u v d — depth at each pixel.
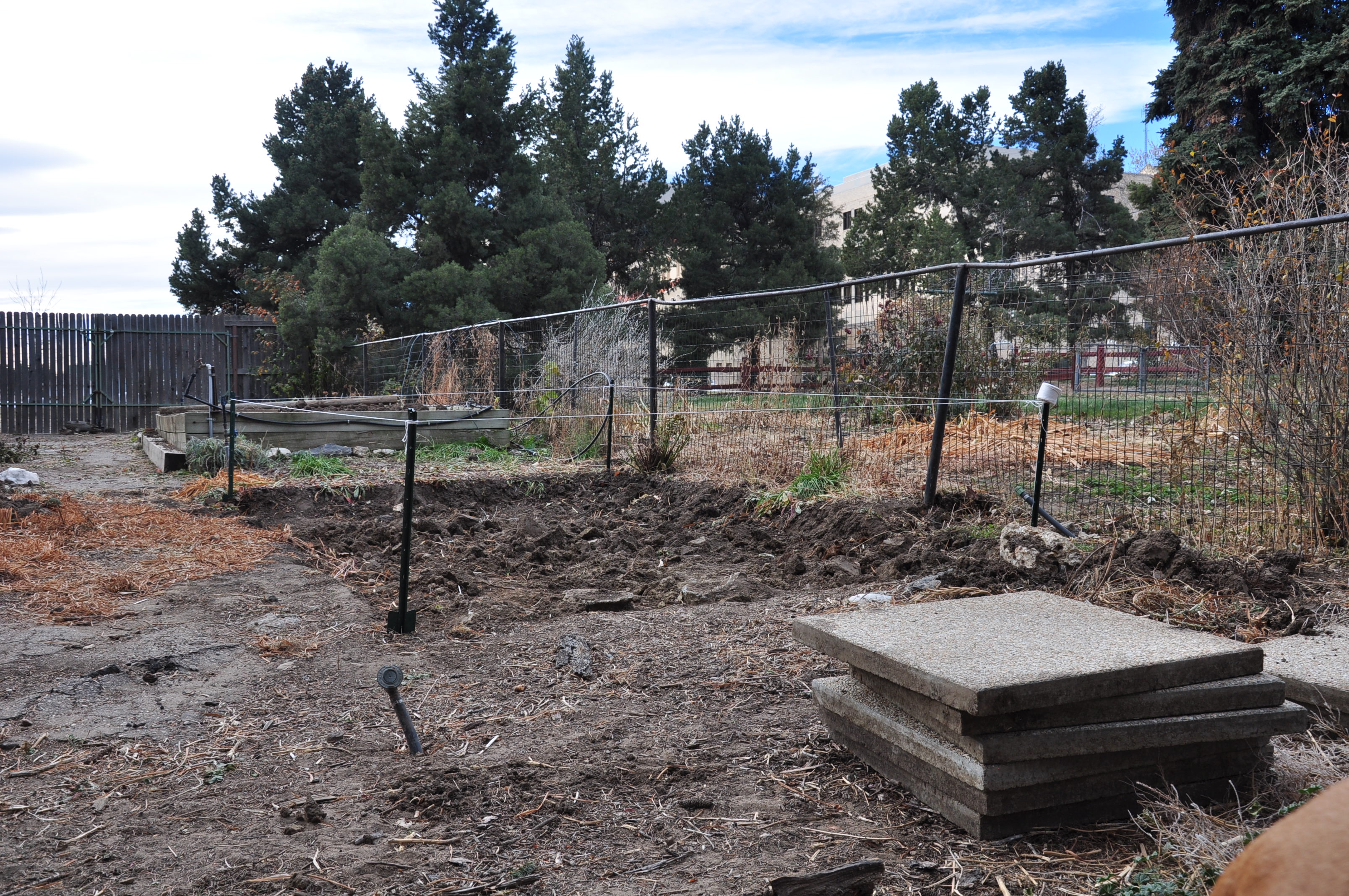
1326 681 3.19
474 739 3.28
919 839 2.54
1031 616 3.12
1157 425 6.75
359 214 22.64
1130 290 6.99
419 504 8.18
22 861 2.47
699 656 4.11
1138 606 4.36
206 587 5.39
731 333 26.31
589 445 11.02
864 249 38.19
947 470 8.20
